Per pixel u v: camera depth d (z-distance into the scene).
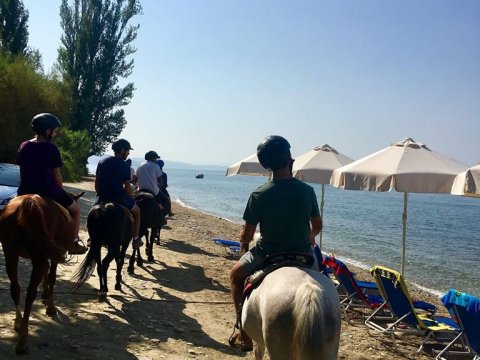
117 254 8.46
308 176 12.44
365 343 7.60
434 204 97.25
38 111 30.98
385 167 9.08
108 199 8.26
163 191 13.95
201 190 91.06
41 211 5.50
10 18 39.22
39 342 5.93
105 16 44.94
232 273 4.51
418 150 9.37
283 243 4.20
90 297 8.25
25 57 35.03
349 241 26.50
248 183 160.25
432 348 7.75
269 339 3.49
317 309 3.22
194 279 10.91
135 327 7.02
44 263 5.55
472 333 6.69
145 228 10.72
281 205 4.17
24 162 6.08
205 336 7.09
